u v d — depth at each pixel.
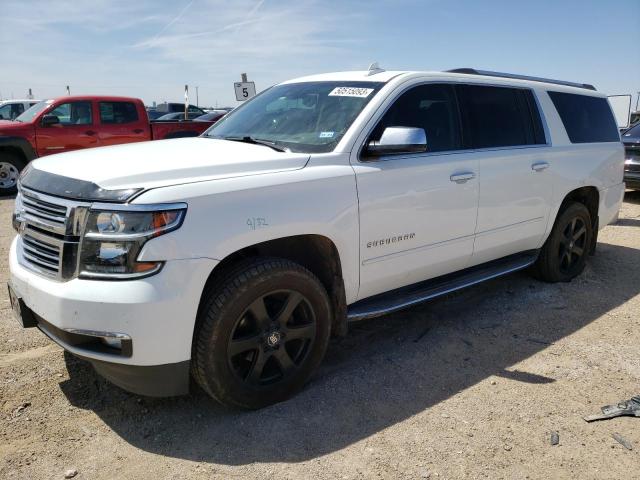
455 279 4.30
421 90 3.92
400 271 3.72
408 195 3.62
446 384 3.46
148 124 12.38
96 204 2.63
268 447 2.80
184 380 2.83
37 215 2.93
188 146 3.52
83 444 2.83
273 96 4.33
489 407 3.20
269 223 2.93
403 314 4.61
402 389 3.39
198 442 2.85
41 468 2.63
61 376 3.46
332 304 3.47
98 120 11.78
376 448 2.81
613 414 3.12
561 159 4.96
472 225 4.15
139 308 2.57
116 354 2.68
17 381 3.37
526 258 5.02
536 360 3.80
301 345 3.27
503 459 2.75
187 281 2.66
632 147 9.88
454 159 3.96
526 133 4.76
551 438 2.91
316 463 2.69
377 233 3.49
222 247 2.76
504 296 5.04
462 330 4.30
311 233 3.13
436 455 2.76
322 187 3.18
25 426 2.95
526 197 4.61
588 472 2.66
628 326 4.40
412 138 3.32
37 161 3.34
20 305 3.00
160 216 2.60
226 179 2.88
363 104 3.63
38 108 11.66
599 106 5.76
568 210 5.20
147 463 2.69
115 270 2.60
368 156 3.46
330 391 3.34
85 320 2.61
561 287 5.31
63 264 2.70
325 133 3.54
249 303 2.91
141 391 2.87
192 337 2.75
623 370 3.67
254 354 3.05
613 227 8.12
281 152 3.34
